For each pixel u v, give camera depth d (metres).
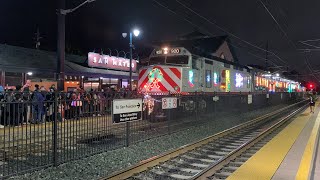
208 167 7.81
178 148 10.05
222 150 11.02
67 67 21.02
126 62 26.52
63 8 15.00
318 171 8.10
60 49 14.82
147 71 18.66
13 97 8.17
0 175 7.16
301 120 21.86
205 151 10.73
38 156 8.65
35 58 20.44
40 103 8.12
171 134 13.52
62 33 14.92
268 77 39.88
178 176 7.66
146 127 12.77
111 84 26.78
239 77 27.62
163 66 18.12
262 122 20.00
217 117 20.64
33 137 8.61
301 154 10.20
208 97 19.77
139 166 7.84
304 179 7.27
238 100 26.25
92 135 9.84
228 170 8.23
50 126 8.52
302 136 14.12
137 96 11.77
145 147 10.77
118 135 11.26
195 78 19.17
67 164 8.35
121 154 9.66
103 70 23.98
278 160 9.28
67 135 8.93
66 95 8.93
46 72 19.28
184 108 16.73
